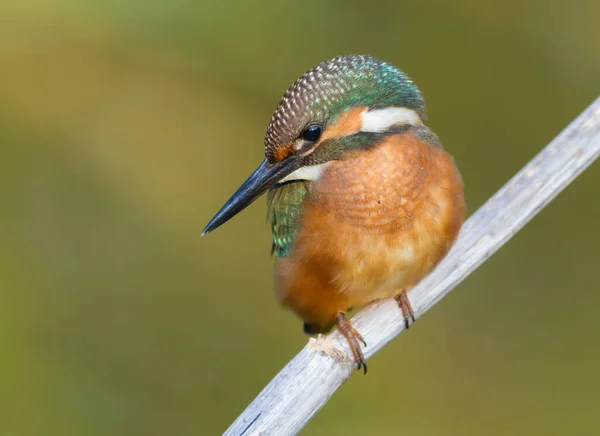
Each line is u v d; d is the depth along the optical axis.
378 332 8.80
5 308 14.62
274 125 8.82
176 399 13.84
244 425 7.35
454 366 14.16
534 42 17.16
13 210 16.31
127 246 16.16
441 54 17.16
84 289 15.38
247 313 15.38
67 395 13.52
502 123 16.55
